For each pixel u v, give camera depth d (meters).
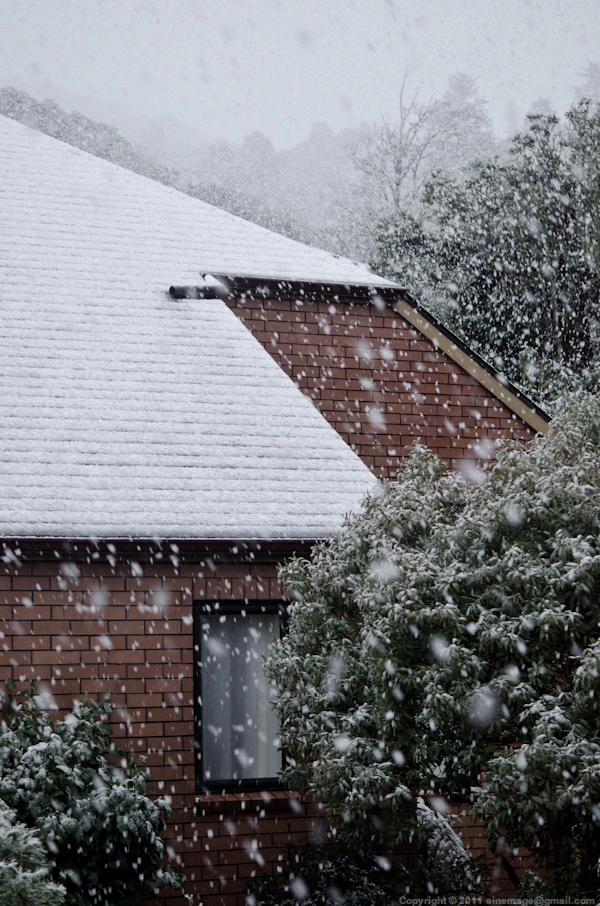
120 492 9.53
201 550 9.33
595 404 15.01
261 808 9.23
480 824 10.66
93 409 10.38
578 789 5.81
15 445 9.70
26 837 5.95
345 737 7.03
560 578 6.55
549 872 7.64
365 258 36.00
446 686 6.55
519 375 26.89
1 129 14.60
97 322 11.54
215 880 9.05
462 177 30.67
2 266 11.94
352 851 9.20
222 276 12.30
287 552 9.75
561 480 7.09
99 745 8.43
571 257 27.11
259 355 11.86
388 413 12.27
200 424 10.64
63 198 13.53
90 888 7.66
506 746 7.14
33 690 8.64
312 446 10.91
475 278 27.73
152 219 13.78
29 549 8.81
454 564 6.83
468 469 12.38
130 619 9.33
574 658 6.92
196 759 9.29
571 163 27.75
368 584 7.22
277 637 9.83
